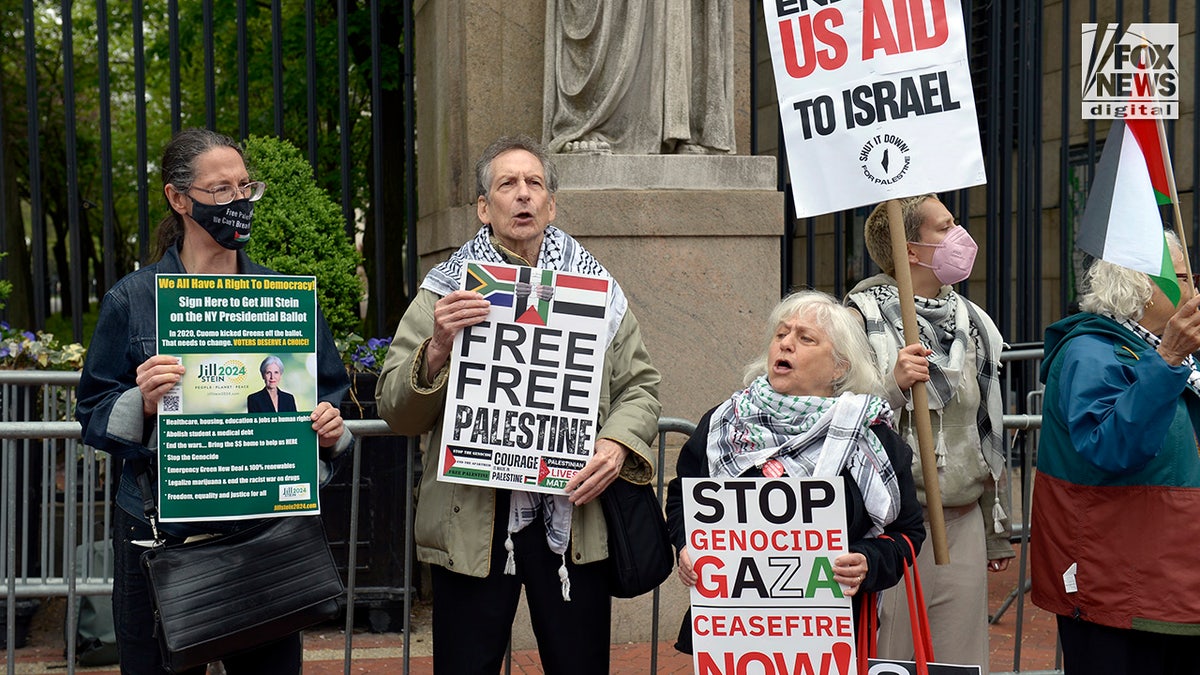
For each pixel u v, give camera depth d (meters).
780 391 3.13
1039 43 7.19
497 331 3.21
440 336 3.17
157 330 2.86
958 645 3.70
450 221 5.86
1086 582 3.28
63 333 20.78
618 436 3.27
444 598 3.34
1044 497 3.41
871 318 3.70
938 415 3.67
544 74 5.79
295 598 2.95
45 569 5.10
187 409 2.88
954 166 3.44
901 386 3.43
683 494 3.05
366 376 5.68
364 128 12.64
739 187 5.68
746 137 6.04
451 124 6.05
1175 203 3.36
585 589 3.32
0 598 5.25
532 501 3.30
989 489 3.79
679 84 5.61
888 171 3.47
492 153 3.40
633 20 5.58
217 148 2.94
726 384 5.64
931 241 3.72
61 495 5.44
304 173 6.07
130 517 2.99
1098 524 3.26
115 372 2.95
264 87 13.13
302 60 11.77
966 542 3.73
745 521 3.02
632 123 5.67
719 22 5.75
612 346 3.45
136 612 2.98
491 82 5.86
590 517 3.30
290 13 12.98
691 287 5.59
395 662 5.27
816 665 3.01
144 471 2.96
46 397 5.23
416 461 5.77
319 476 3.14
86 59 20.09
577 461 3.22
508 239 3.36
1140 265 3.22
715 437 3.16
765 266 5.67
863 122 3.49
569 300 3.24
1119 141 3.33
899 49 3.47
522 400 3.21
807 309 3.13
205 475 2.90
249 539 2.94
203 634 2.82
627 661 5.20
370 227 10.92
